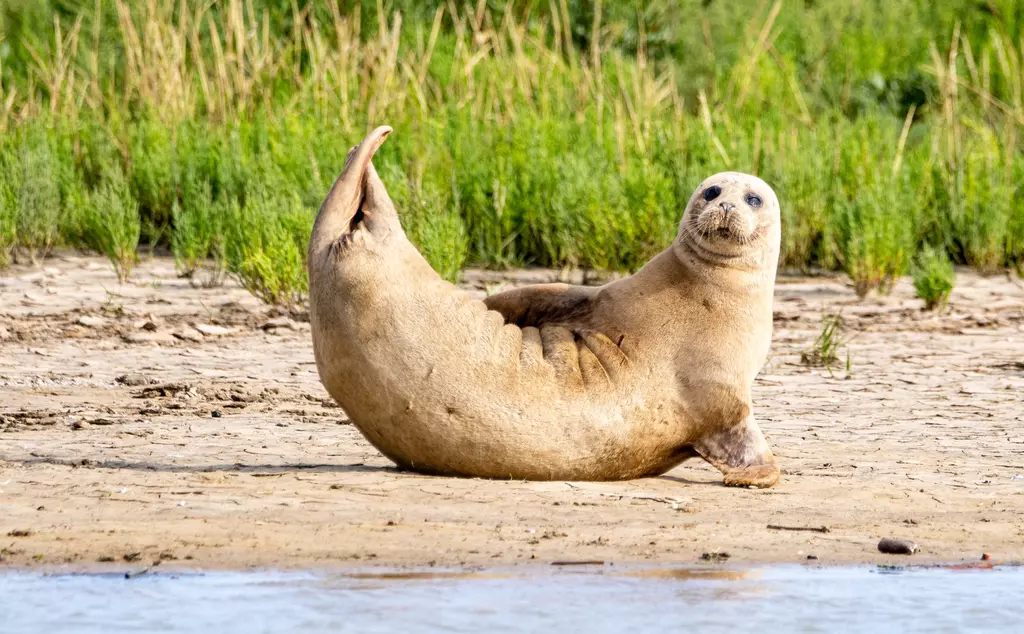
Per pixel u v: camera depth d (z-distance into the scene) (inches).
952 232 2468.0
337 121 2546.8
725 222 975.0
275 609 710.5
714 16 3329.2
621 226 2182.6
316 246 962.1
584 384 963.3
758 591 759.7
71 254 2282.2
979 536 877.8
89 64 2824.8
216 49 2684.5
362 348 941.8
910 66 3353.8
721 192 1008.2
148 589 738.8
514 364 955.3
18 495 915.4
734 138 2556.6
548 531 859.4
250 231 1982.0
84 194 2310.5
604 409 962.7
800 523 898.1
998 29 3262.8
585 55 3090.6
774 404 1364.4
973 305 2054.6
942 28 3410.4
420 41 2824.8
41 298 1882.4
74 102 2738.7
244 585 749.3
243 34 2721.5
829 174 2487.7
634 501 938.7
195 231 2165.4
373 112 2559.1
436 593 740.0
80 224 2292.1
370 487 951.6
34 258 2181.3
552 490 955.3
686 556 820.0
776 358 1632.6
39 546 805.9
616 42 3250.5
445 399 945.5
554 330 992.2
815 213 2412.6
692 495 963.3
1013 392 1440.7
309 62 3004.4
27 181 2218.3
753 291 1000.2
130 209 2142.0
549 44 3230.8
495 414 948.0
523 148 2426.2
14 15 2994.6
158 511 880.9
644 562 805.9
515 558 805.2
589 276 2215.8
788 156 2491.4
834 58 3341.5
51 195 2252.7
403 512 891.4
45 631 675.4
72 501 901.2
